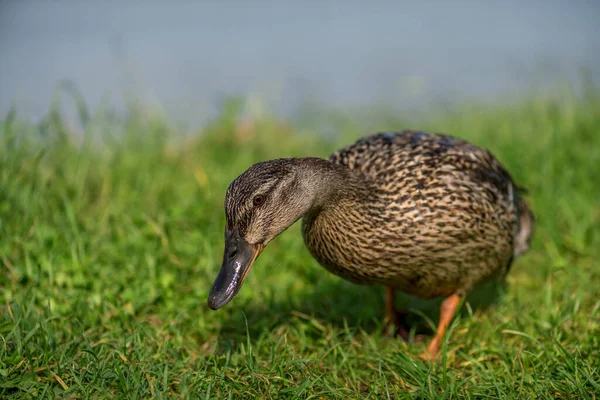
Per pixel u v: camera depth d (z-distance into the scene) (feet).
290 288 34.12
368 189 27.91
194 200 40.34
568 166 43.37
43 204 35.45
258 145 51.85
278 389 24.63
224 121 52.65
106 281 30.96
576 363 25.80
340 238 27.61
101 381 24.00
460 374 26.50
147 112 51.85
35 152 41.70
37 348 25.52
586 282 33.19
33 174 37.88
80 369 24.66
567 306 30.27
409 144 29.89
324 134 55.88
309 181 26.30
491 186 29.01
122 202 39.40
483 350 27.91
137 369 24.86
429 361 27.48
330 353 28.32
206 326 30.17
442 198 27.55
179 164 46.96
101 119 46.98
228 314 31.22
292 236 37.83
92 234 34.86
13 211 35.35
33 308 27.81
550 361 26.66
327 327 30.37
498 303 32.40
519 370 26.76
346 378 26.40
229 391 24.29
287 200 25.79
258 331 30.17
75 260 31.35
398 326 32.01
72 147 42.93
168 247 34.01
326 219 27.63
